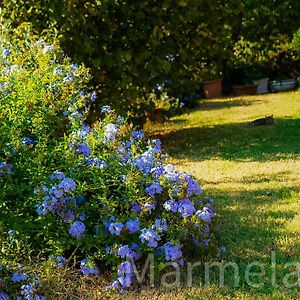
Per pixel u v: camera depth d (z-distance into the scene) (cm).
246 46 1432
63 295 359
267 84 1459
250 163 682
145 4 759
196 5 803
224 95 1441
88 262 371
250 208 510
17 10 756
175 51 828
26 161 398
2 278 354
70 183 375
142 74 797
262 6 1357
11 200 389
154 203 400
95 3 747
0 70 454
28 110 412
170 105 884
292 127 909
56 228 387
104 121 459
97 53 767
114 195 412
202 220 400
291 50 1483
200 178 623
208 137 874
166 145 834
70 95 450
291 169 640
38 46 497
